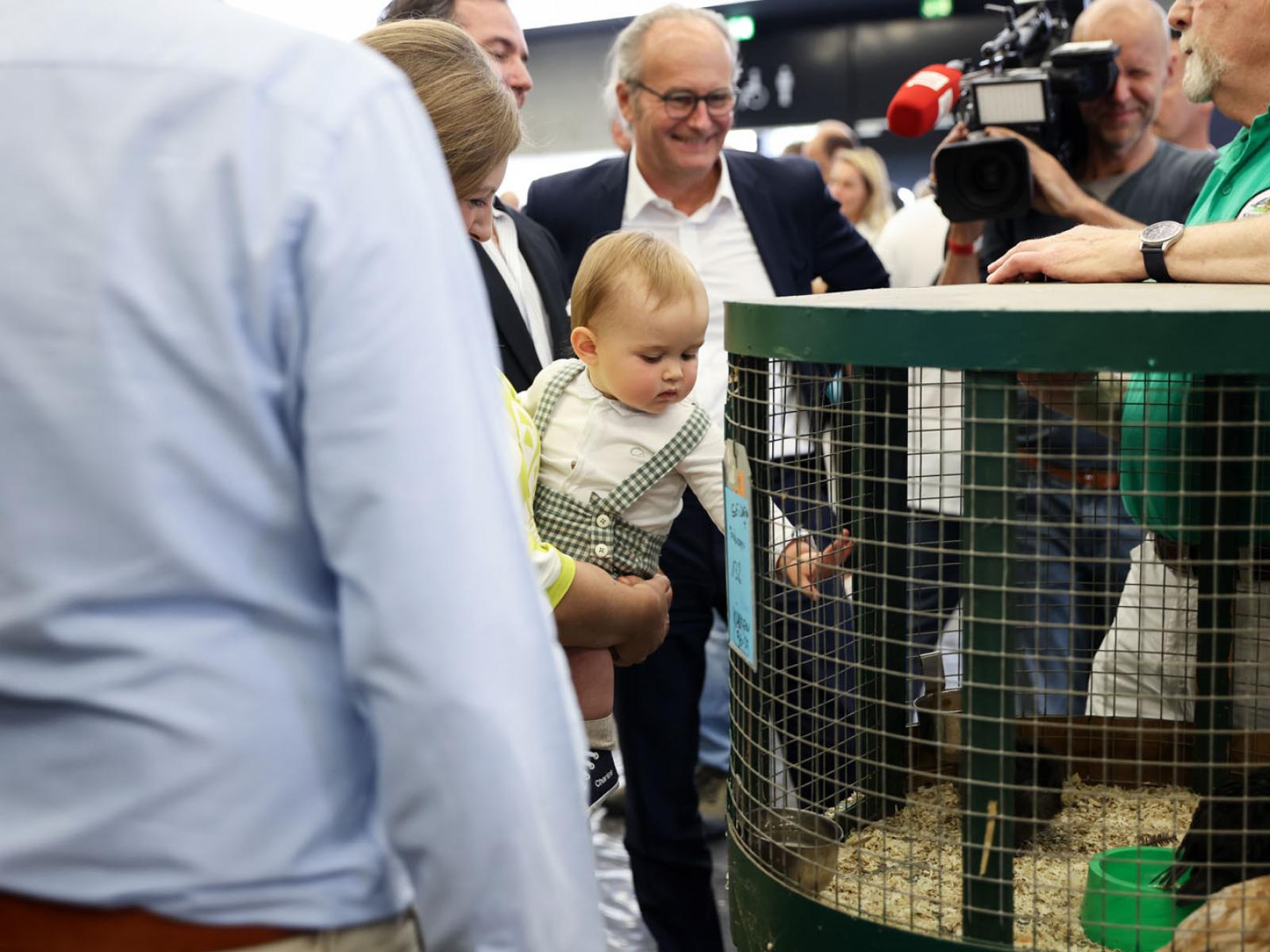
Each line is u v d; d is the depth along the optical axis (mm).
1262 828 1060
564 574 1392
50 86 695
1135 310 906
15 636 706
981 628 982
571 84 4914
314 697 750
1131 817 1284
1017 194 2277
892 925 1031
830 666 1559
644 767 2109
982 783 993
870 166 4289
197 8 741
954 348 951
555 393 1625
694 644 2123
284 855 742
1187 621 1443
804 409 1242
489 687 708
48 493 694
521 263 2010
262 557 731
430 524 704
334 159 706
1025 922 1105
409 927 821
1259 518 1255
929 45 5031
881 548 1341
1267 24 1701
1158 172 2596
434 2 2186
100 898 723
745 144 5414
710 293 2385
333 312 698
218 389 696
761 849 1156
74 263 680
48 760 721
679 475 1650
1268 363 904
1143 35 2510
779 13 5172
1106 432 1539
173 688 714
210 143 692
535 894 733
